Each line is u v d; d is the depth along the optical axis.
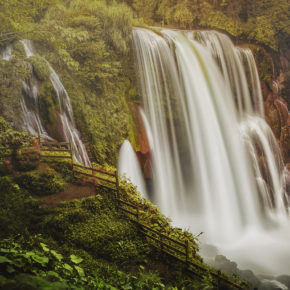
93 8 20.86
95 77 19.00
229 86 25.44
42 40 18.52
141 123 20.02
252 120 26.28
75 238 9.47
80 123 17.48
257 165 24.34
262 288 11.31
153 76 20.75
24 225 9.65
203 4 30.77
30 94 15.77
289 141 28.11
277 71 29.50
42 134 15.71
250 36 29.38
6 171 12.28
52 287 3.11
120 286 6.50
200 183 21.11
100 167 14.59
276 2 31.80
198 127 21.62
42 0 20.58
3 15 17.89
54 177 12.62
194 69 22.31
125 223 10.52
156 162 20.12
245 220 21.33
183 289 7.66
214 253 13.46
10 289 2.85
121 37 19.91
